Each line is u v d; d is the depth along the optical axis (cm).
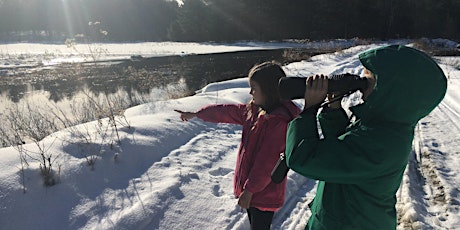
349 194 163
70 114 895
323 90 156
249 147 241
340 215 168
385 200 161
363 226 163
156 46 4256
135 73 1947
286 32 5878
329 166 149
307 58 2123
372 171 146
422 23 5512
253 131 240
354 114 161
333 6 5525
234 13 5847
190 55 3134
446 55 2922
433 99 144
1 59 2716
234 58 2841
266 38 5884
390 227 168
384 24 5538
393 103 143
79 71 2041
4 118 789
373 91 148
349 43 3853
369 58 150
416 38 5066
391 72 142
